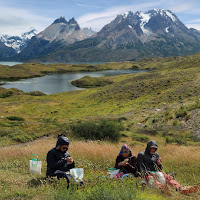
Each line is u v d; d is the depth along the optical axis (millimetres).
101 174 5328
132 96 68688
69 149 10109
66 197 3748
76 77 190125
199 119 22281
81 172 5219
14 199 4250
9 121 41156
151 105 50562
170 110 30859
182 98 47562
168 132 22500
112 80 143750
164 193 4828
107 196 3641
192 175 6426
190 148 11312
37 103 76500
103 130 20453
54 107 70000
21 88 128000
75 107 68375
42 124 34938
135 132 25422
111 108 59281
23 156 9344
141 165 5664
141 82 80188
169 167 7422
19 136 21578
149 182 5113
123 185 4297
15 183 5406
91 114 54625
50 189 4535
